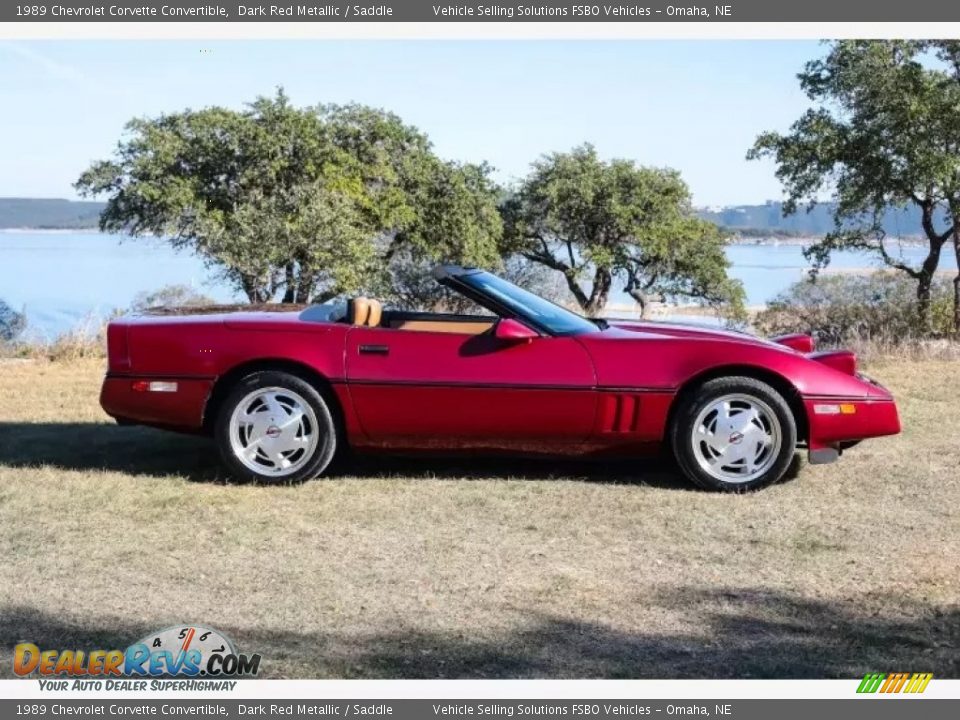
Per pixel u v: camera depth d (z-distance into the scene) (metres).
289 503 5.24
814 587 4.00
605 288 28.34
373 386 5.57
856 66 16.69
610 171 27.86
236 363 5.63
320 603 3.80
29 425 7.37
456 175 26.06
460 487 5.59
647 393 5.53
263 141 22.94
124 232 23.98
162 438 6.95
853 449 6.57
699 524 4.90
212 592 3.91
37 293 19.73
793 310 17.70
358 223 23.56
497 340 5.62
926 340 13.24
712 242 27.95
